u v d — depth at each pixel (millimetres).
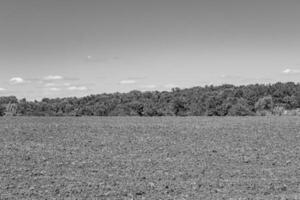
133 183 19781
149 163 25094
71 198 17031
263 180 20531
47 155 27922
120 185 19359
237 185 19484
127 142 34531
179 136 38406
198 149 30547
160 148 31062
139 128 45969
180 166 24141
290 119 61531
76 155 27984
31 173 21969
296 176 21531
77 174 21828
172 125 49688
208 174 21969
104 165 24406
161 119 64750
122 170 22938
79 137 38031
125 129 44906
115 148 31203
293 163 25062
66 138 37281
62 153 28828
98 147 31766
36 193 17797
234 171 22734
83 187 18906
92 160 26047
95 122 56031
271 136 37781
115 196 17484
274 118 65688
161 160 26094
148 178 20922
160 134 40094
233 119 63094
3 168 23297
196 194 17797
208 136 38188
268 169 23266
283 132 40625
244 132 41000
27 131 42781
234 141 34750
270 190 18609
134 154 28406
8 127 46906
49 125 49906
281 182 20125
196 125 49375
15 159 26312
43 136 38688
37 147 31688
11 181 20047
